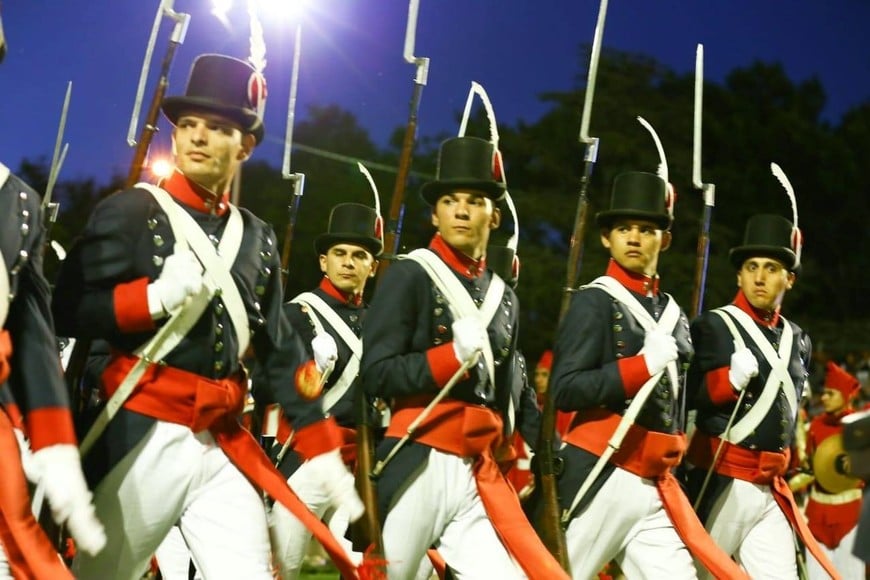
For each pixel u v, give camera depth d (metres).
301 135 27.23
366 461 5.72
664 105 26.09
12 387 4.40
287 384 5.30
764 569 7.29
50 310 4.57
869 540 4.36
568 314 6.43
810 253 27.38
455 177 5.85
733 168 26.92
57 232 21.03
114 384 4.82
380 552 5.60
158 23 5.62
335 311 7.70
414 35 7.21
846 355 24.50
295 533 6.66
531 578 5.55
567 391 6.25
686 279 22.95
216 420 4.97
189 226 4.94
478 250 5.93
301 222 25.88
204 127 5.02
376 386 5.63
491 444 5.79
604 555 6.39
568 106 25.88
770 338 7.52
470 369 5.71
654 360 6.11
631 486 6.33
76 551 4.86
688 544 6.29
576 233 6.73
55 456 4.29
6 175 4.42
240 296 5.00
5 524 4.27
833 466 10.06
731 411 7.32
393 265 5.81
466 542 5.70
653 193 6.64
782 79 28.80
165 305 4.69
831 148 27.06
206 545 4.91
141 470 4.78
